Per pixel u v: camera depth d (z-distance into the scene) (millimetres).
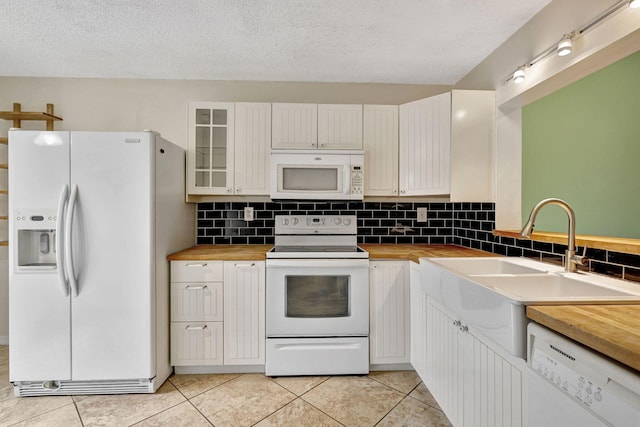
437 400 1688
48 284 1872
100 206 1882
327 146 2430
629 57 2264
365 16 1766
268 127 2424
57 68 2422
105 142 1882
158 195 1984
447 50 2135
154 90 2607
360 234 2697
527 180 2594
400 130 2447
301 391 1946
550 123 2586
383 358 2146
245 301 2123
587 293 1182
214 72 2486
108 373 1896
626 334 705
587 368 717
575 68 1510
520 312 952
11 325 1867
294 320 2096
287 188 2340
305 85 2652
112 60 2293
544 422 849
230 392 1937
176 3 1657
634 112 2256
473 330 1307
